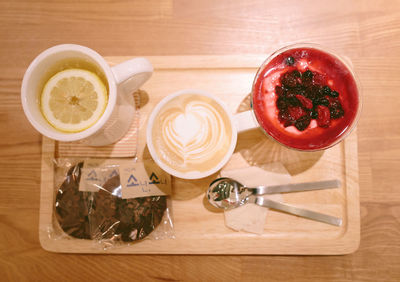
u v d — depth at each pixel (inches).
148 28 40.1
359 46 40.1
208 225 36.9
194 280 38.4
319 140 33.9
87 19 40.0
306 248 36.4
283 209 36.8
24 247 38.1
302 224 37.1
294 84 33.2
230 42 40.1
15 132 38.9
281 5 40.3
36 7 39.8
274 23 40.2
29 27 39.8
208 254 37.0
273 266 38.7
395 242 38.7
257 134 37.9
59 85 29.1
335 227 37.1
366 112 39.8
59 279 38.1
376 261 38.7
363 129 39.7
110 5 40.1
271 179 37.4
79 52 27.7
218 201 37.0
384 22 40.2
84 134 26.5
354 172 37.1
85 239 36.7
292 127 33.9
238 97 38.2
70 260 38.1
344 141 37.3
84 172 37.4
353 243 36.5
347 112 33.9
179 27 40.2
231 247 36.3
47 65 28.3
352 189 37.0
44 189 37.2
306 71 33.7
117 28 40.1
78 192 37.3
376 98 39.9
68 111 28.8
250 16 40.3
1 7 39.8
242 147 37.9
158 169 36.7
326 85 33.8
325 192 37.4
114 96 26.8
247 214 36.9
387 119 39.7
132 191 36.3
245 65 37.9
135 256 38.2
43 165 37.3
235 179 37.4
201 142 35.4
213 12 40.3
